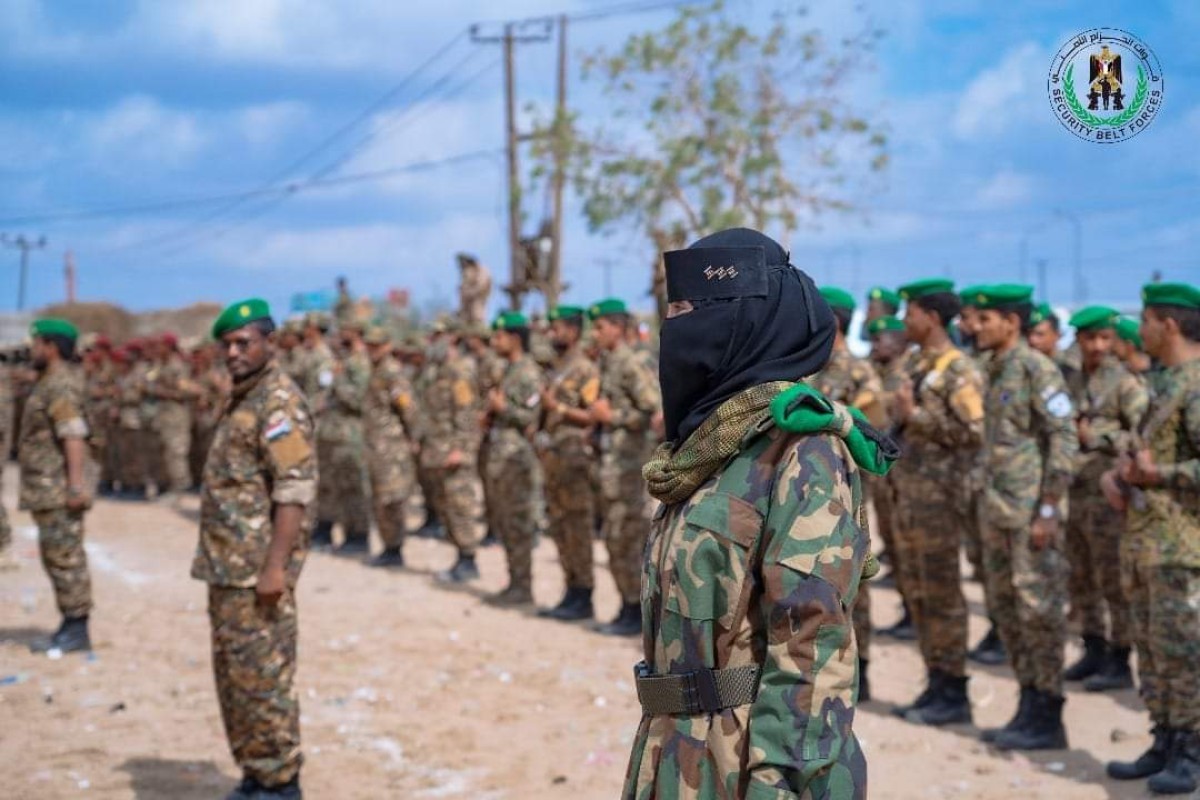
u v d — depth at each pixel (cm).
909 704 652
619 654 777
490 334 1256
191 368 1694
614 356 829
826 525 210
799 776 202
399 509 1112
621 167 2141
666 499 231
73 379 742
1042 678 565
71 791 514
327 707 650
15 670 720
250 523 451
